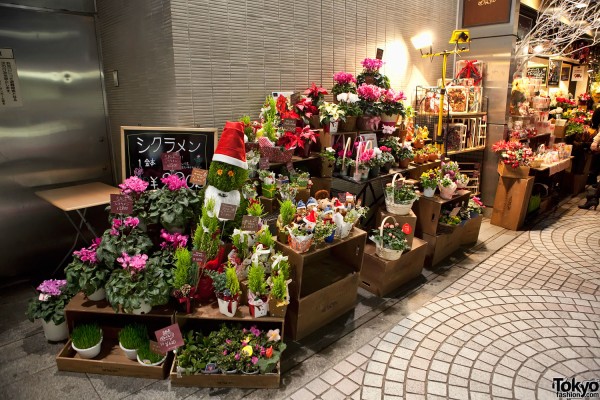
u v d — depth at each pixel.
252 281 2.65
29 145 3.99
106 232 2.81
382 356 2.93
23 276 4.08
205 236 2.78
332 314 3.35
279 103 3.78
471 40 6.07
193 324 2.86
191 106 3.46
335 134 4.08
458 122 5.72
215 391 2.54
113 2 3.90
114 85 4.21
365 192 4.85
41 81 3.97
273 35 3.94
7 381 2.59
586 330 3.29
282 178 3.60
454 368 2.82
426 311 3.55
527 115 6.29
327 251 3.84
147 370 2.61
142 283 2.61
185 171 3.33
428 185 4.43
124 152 3.29
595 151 6.91
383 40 5.12
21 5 3.72
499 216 5.84
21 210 4.04
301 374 2.72
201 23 3.40
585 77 9.31
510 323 3.38
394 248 3.63
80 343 2.67
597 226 5.91
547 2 7.01
